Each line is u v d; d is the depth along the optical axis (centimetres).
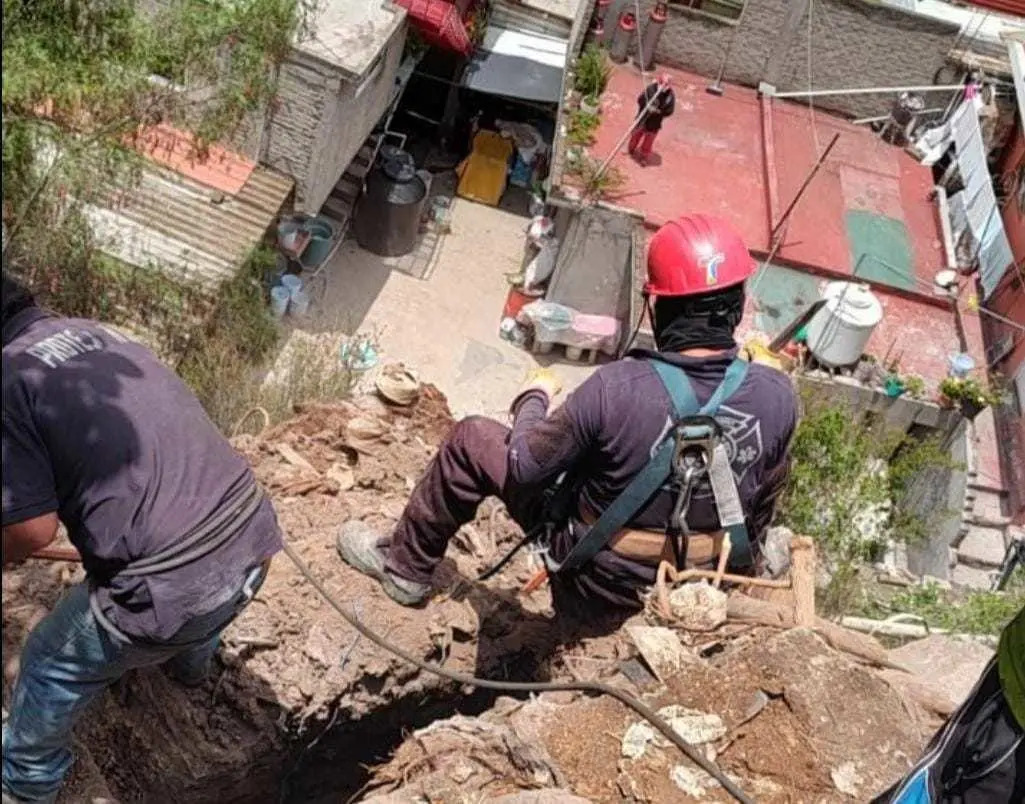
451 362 1894
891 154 2080
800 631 411
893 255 1906
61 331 311
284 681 438
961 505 1633
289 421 616
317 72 1609
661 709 390
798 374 1628
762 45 2081
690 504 400
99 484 303
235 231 1559
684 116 2053
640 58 2105
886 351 1786
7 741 338
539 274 1934
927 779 294
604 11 2080
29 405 296
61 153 1102
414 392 641
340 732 455
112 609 317
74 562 402
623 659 413
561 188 1859
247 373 1083
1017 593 1171
